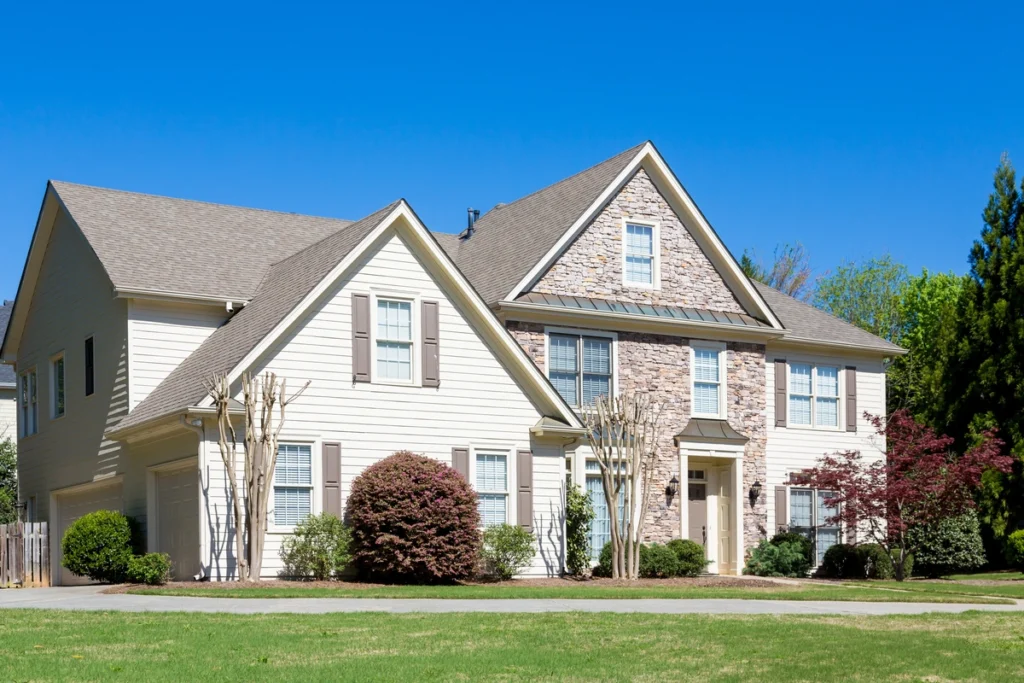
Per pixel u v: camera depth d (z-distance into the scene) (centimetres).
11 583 2566
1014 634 1581
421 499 2295
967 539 3222
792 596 2172
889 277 5888
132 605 1795
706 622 1644
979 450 3052
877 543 3136
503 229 3241
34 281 3195
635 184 3041
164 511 2427
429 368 2494
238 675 1216
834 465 3058
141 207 2961
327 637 1454
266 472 2222
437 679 1220
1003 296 3588
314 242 3108
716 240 3123
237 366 2280
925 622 1714
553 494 2630
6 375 4309
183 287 2634
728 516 3117
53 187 2912
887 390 4878
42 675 1200
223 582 2188
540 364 2838
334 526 2309
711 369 3112
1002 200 3684
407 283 2494
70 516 2989
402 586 2206
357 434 2403
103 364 2714
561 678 1241
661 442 2992
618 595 2089
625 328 2970
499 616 1673
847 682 1247
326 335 2397
